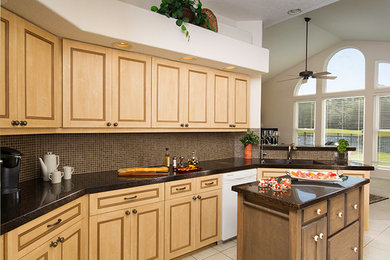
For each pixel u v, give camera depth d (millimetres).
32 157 2205
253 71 3328
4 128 1561
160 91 2629
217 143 3697
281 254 1760
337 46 7488
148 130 2576
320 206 1825
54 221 1592
